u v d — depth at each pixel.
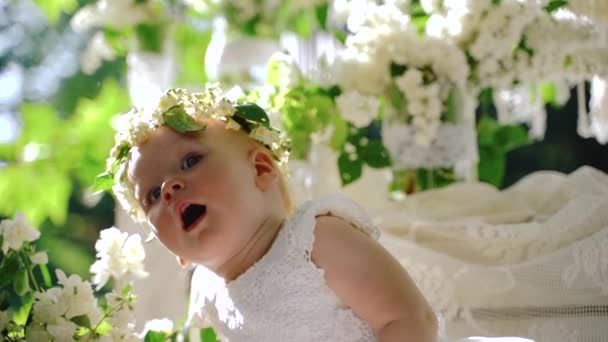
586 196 1.58
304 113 1.88
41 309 1.44
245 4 2.15
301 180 1.93
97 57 2.34
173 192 1.33
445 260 1.57
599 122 1.95
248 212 1.36
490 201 1.77
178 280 2.10
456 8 1.81
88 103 2.39
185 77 2.45
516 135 2.19
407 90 1.80
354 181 1.94
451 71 1.80
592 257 1.47
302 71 2.14
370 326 1.34
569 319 1.50
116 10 2.19
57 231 3.64
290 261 1.35
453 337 1.55
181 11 2.31
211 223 1.33
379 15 1.84
